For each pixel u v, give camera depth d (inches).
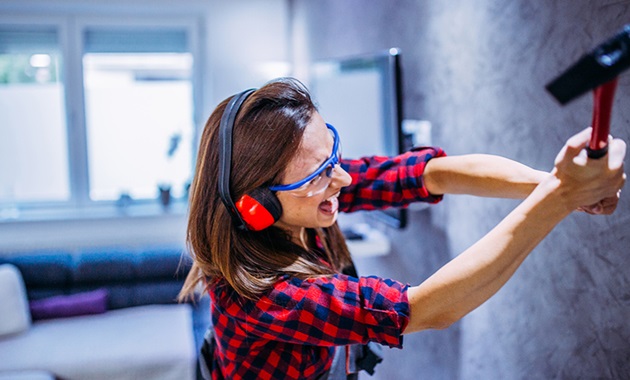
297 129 36.3
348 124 112.0
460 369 75.4
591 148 26.5
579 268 49.7
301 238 44.2
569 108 50.1
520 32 57.7
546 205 28.8
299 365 42.3
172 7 177.2
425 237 86.7
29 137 183.2
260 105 37.0
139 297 162.9
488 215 66.6
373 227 115.9
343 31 127.1
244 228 37.2
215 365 48.3
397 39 94.7
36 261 158.7
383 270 110.4
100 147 186.4
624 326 44.6
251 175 36.5
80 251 164.2
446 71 76.4
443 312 32.7
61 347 133.9
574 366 51.1
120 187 189.0
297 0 172.6
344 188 45.5
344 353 47.5
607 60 22.6
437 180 42.4
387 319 33.4
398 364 101.3
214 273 39.7
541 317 55.9
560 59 51.3
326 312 35.0
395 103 86.7
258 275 36.9
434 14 79.5
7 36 177.9
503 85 61.7
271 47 186.5
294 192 36.8
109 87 184.7
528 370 58.8
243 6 183.2
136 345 134.6
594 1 46.4
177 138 189.0
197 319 154.1
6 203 183.0
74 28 179.5
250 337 40.1
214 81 184.2
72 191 185.3
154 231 180.1
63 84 181.9
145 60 185.6
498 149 63.3
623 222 44.1
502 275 30.7
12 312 143.2
